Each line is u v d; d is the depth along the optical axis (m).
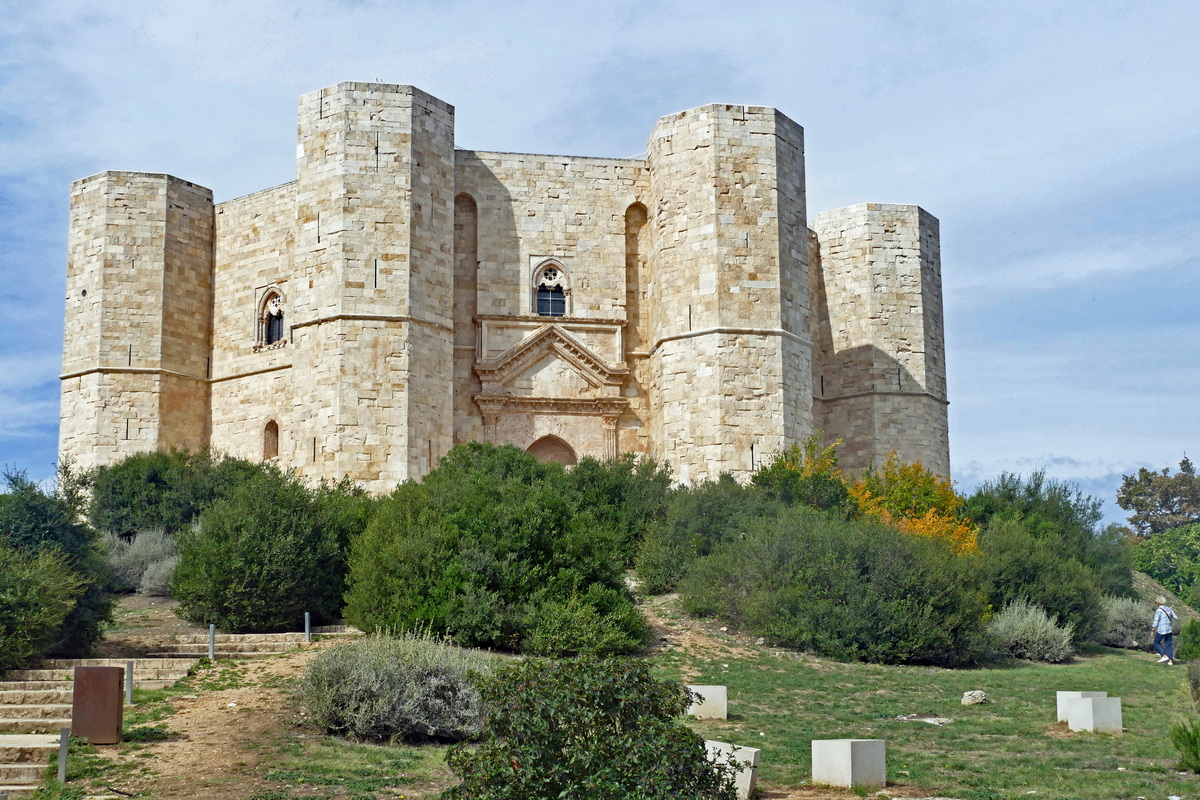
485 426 46.22
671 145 46.22
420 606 26.31
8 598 22.25
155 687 21.78
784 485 39.16
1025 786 16.66
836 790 16.28
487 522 28.08
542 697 12.34
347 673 19.17
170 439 48.44
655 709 12.73
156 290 48.78
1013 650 33.47
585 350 47.06
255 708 20.12
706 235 44.84
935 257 54.97
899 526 38.69
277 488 30.62
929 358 53.16
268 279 48.62
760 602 29.64
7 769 16.30
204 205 50.97
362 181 43.28
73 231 49.94
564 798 11.90
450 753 13.01
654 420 46.84
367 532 29.36
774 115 46.09
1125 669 32.09
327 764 17.11
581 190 48.59
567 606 26.42
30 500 27.50
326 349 42.53
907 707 23.27
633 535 37.66
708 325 44.25
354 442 41.69
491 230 47.56
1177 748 18.23
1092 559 44.66
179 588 28.50
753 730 20.64
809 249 53.44
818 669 27.20
